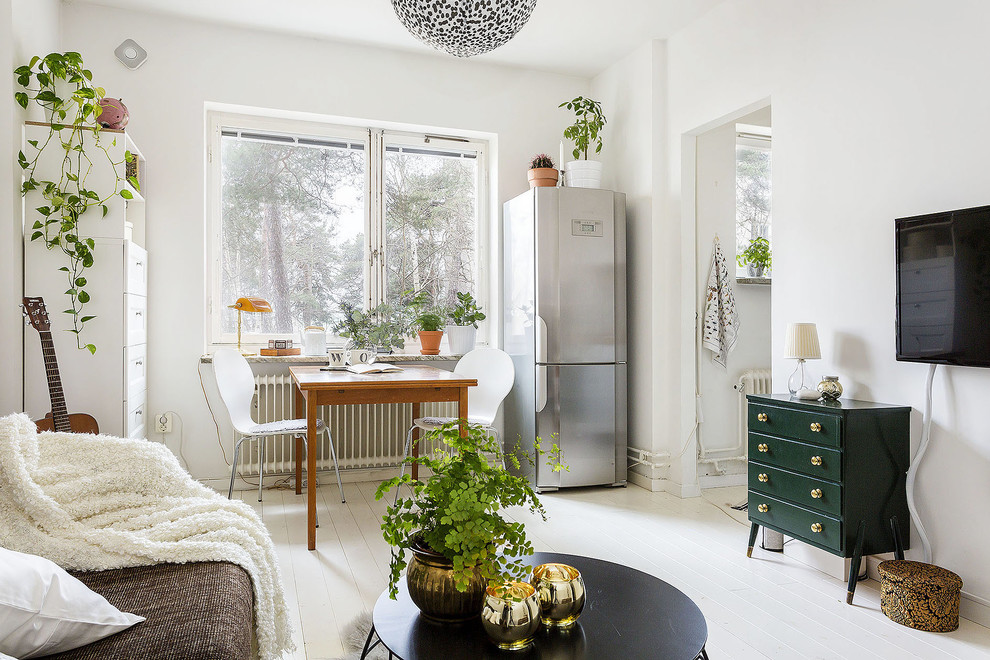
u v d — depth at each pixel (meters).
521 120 4.55
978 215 2.17
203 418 3.83
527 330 4.09
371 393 3.06
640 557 2.84
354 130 4.35
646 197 4.09
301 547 2.92
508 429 4.38
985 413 2.24
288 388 3.98
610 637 1.29
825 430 2.45
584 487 4.14
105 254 2.98
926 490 2.44
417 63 4.30
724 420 4.21
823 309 2.87
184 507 1.73
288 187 4.25
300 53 4.04
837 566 2.61
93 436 1.82
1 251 2.75
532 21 3.78
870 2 2.65
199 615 1.25
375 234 4.41
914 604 2.17
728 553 2.90
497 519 1.29
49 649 1.09
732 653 2.00
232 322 4.11
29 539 1.50
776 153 3.14
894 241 2.55
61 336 2.91
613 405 4.08
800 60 3.00
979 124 2.25
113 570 1.48
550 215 3.99
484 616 1.24
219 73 3.87
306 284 4.29
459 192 4.64
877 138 2.63
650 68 4.04
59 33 3.54
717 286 4.11
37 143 2.86
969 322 2.19
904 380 2.51
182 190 3.79
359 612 2.25
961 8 2.31
